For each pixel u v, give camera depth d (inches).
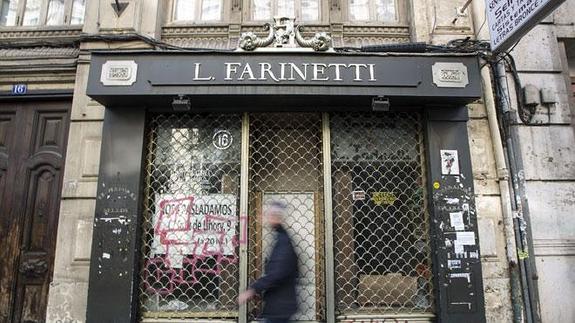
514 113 214.2
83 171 209.2
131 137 202.7
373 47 208.7
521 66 222.1
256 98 198.1
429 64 198.1
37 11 240.7
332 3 236.4
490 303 196.5
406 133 214.7
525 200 206.7
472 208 198.4
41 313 207.2
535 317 195.2
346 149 212.1
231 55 196.5
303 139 214.7
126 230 193.6
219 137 213.0
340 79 194.9
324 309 197.2
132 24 223.6
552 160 212.7
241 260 196.2
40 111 226.8
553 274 201.6
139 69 194.7
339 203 207.5
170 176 210.1
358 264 203.0
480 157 210.8
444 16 226.7
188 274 200.5
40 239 214.1
